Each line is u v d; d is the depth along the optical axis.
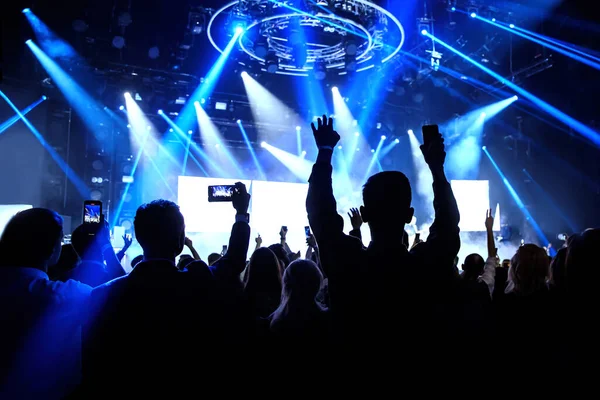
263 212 13.68
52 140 11.58
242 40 10.55
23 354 1.76
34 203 10.95
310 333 2.32
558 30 11.71
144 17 11.68
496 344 2.46
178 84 12.55
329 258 1.66
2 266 1.86
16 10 10.58
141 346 1.77
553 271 2.27
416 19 11.15
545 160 13.96
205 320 1.86
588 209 13.04
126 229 11.80
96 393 1.76
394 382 1.56
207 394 1.83
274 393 2.28
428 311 1.61
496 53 12.53
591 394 1.77
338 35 10.62
